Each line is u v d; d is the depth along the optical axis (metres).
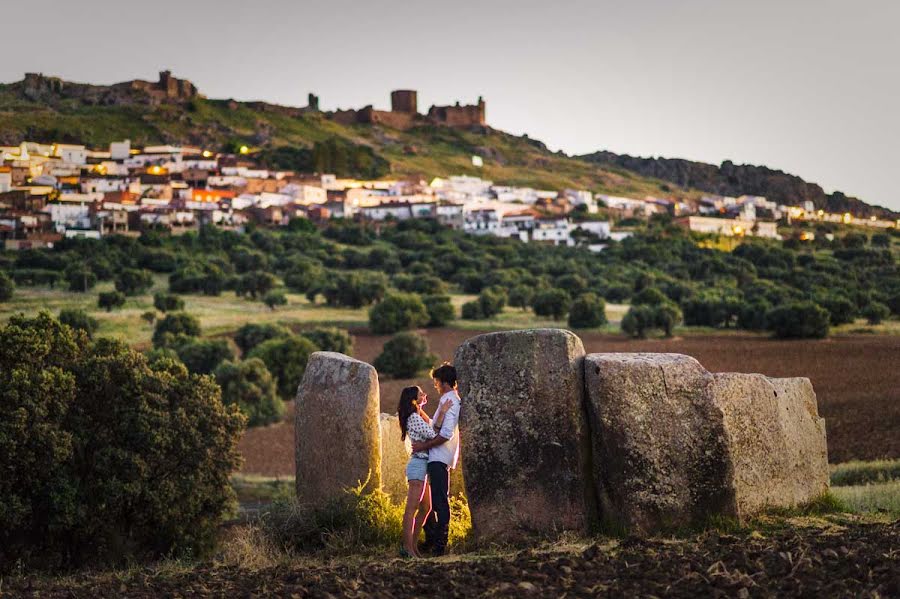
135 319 112.31
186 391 29.31
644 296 126.88
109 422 27.42
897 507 12.55
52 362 27.69
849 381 72.81
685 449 9.38
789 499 10.78
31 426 24.50
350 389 11.56
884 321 120.25
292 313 120.62
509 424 9.78
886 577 6.66
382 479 12.27
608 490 9.39
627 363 9.48
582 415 9.62
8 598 8.38
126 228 189.12
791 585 6.75
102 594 8.23
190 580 8.82
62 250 160.62
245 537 11.34
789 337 104.62
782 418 10.88
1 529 23.50
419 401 10.55
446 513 10.02
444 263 158.50
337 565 9.35
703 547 8.26
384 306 111.75
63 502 24.20
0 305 115.56
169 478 27.67
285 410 80.25
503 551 9.27
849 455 42.81
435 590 7.43
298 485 12.07
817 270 177.50
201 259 152.88
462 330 112.94
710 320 116.06
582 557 8.12
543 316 123.31
